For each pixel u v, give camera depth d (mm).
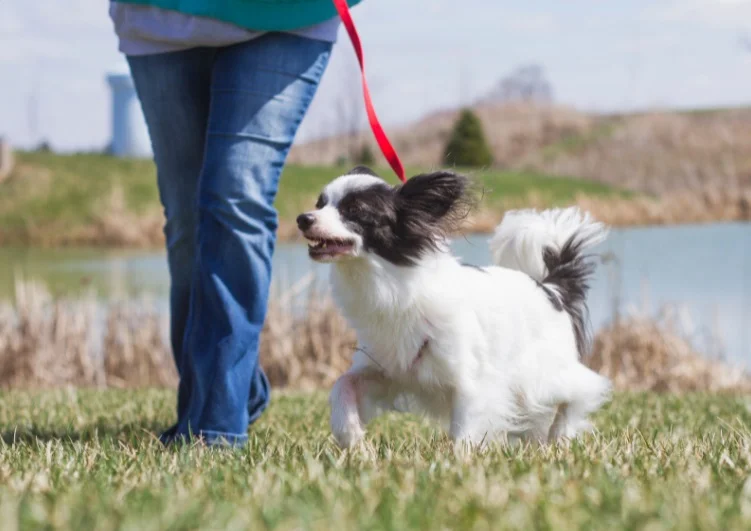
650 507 2789
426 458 3834
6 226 28969
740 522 2617
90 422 5602
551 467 3400
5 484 3275
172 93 4617
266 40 4359
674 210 28234
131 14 4543
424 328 4379
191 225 4832
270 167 4422
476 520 2617
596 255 5469
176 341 5062
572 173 45625
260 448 4117
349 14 4379
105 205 30750
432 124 52344
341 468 3471
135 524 2547
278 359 10562
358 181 4488
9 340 10367
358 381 4527
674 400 7344
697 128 48438
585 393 5051
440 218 4477
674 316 11086
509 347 4676
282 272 13195
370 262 4352
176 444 4172
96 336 11031
